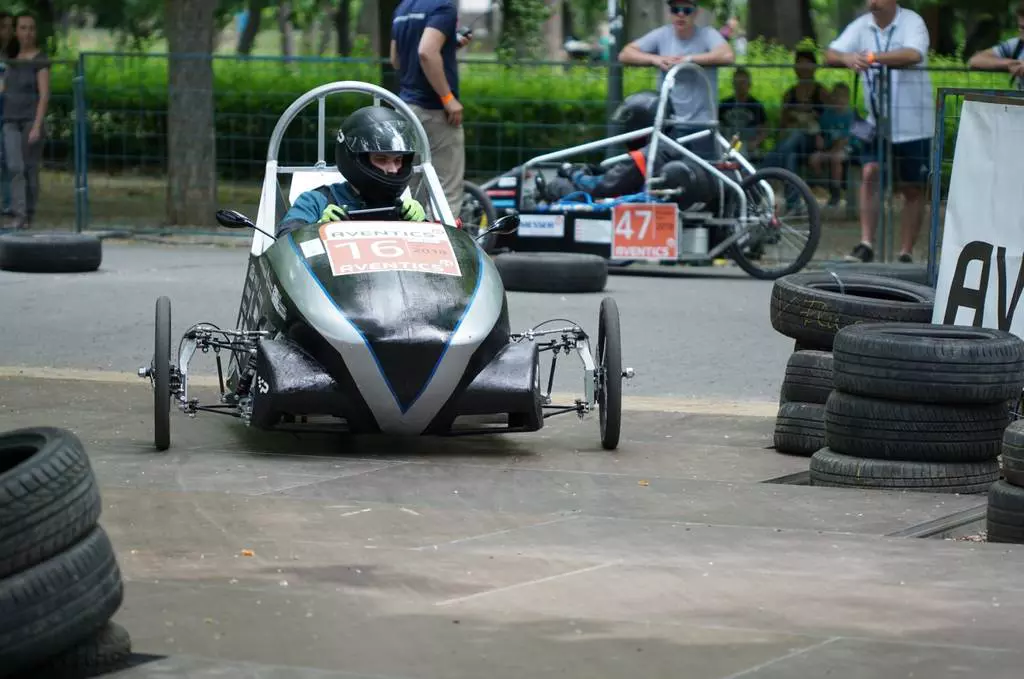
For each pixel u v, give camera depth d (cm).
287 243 1015
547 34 6022
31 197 2523
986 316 1066
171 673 570
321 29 5869
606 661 583
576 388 1300
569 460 998
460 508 839
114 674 569
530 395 950
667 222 2086
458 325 939
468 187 2125
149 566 705
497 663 580
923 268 1864
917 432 923
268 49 7675
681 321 1678
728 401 1252
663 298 1873
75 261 2042
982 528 851
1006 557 736
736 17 4525
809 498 882
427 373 927
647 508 848
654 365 1413
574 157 2619
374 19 4862
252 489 878
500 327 973
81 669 570
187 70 2602
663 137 2105
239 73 2631
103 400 1184
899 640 608
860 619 635
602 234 2102
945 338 949
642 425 1135
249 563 712
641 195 2097
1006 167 1059
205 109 2612
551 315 1694
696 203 2112
